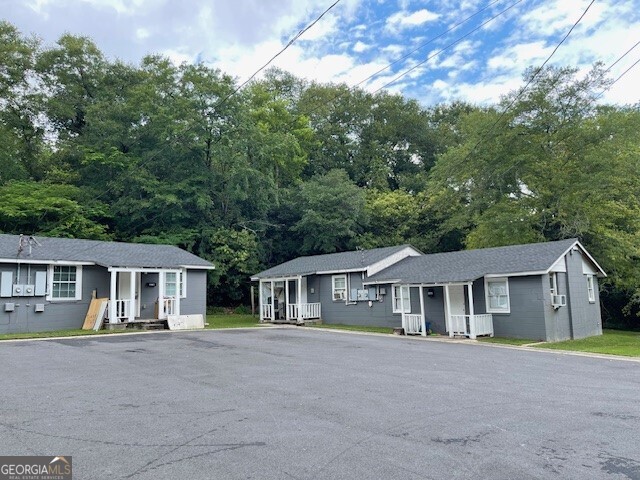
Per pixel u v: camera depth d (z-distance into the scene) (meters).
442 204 30.86
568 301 17.98
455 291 18.98
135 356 11.07
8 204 24.89
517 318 17.14
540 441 5.09
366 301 22.02
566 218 24.25
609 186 23.02
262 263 32.06
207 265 21.55
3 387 7.63
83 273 18.88
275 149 31.53
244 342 14.05
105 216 27.75
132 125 30.36
